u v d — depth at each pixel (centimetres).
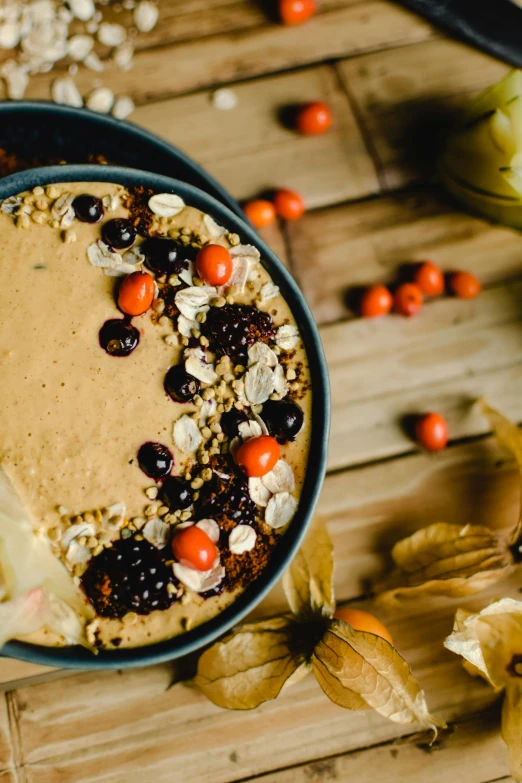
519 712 42
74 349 40
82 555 39
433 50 46
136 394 40
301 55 46
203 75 46
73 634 39
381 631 42
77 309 40
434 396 45
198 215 40
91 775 43
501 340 45
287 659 41
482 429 45
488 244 46
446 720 44
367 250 46
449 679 44
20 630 39
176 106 46
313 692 44
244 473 40
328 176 46
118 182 40
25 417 40
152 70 46
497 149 43
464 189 45
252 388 40
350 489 45
